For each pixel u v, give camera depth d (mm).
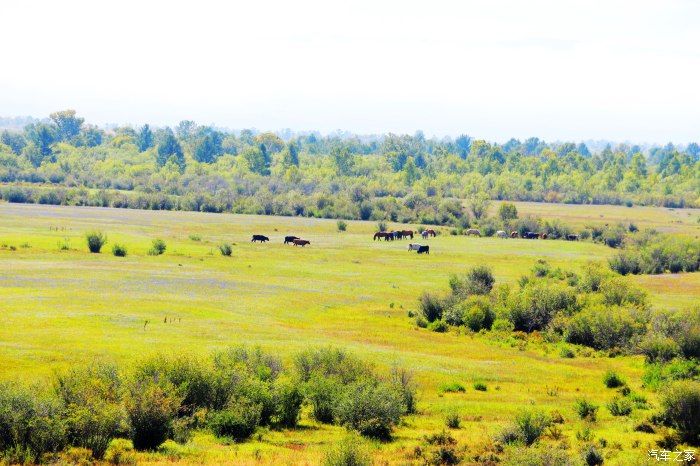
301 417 62156
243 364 64188
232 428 53906
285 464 45656
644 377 81125
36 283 122562
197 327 96062
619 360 95750
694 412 56375
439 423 61469
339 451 46188
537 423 56625
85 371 55969
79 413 46875
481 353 95312
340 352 74188
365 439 54750
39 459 43875
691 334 92000
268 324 103625
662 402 60969
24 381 59469
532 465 45688
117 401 51219
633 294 120500
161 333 89875
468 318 113500
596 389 77812
